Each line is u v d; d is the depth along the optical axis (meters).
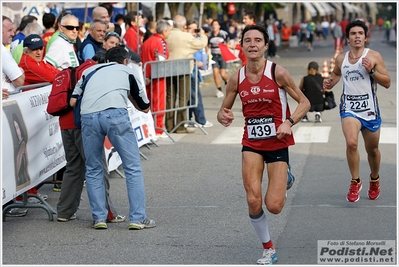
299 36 67.94
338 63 8.26
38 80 8.58
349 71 8.14
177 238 6.98
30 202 8.38
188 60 13.61
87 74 7.38
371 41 69.00
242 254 6.41
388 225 7.28
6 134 7.06
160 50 13.03
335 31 51.72
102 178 7.47
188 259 6.27
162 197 8.84
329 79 8.48
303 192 8.91
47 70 8.65
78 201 7.82
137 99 7.51
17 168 7.34
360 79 8.12
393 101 18.91
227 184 9.53
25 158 7.59
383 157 11.11
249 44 5.89
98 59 7.58
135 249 6.63
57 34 9.79
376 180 8.41
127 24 14.41
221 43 20.45
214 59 20.48
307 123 15.07
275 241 6.80
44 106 8.31
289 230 7.18
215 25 20.56
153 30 14.73
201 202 8.54
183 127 14.10
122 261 6.25
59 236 7.15
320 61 38.75
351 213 7.80
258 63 5.94
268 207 5.91
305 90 14.97
